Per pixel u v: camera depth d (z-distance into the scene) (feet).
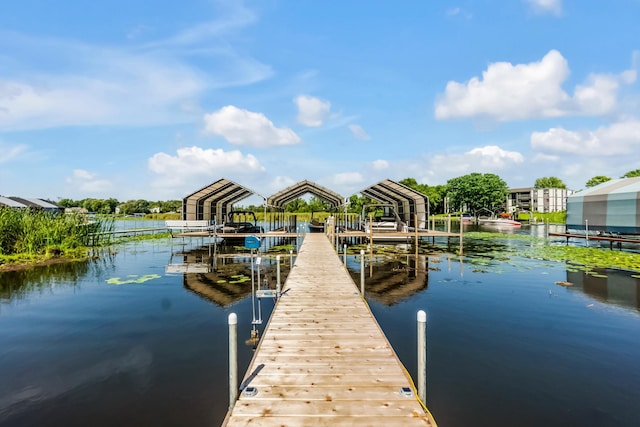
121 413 14.66
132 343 21.86
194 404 15.30
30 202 140.87
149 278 41.09
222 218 95.96
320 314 22.09
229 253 64.23
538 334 22.98
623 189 64.34
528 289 34.78
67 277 41.52
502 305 29.40
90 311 28.30
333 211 124.06
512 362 19.07
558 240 85.76
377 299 31.60
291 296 26.37
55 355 20.16
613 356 19.74
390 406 12.05
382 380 13.82
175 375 17.80
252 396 12.67
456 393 16.05
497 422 13.97
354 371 14.56
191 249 70.79
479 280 39.09
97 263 52.11
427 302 30.48
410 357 19.86
